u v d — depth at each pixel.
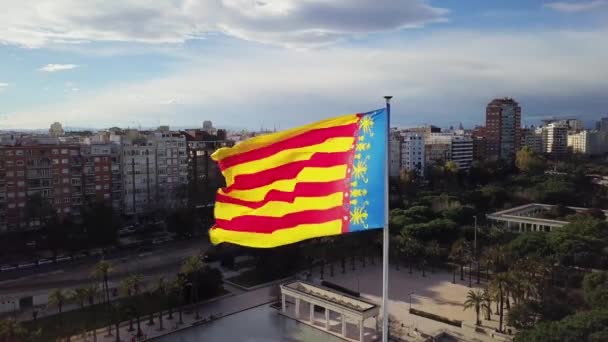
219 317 105.56
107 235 151.12
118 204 189.25
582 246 121.38
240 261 144.75
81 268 136.00
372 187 32.41
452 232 150.88
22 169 164.12
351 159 33.44
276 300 115.62
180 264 138.88
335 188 33.78
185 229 166.12
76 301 98.62
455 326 101.38
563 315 92.31
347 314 94.50
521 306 93.81
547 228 164.50
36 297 108.44
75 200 177.38
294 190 35.09
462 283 128.62
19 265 137.62
